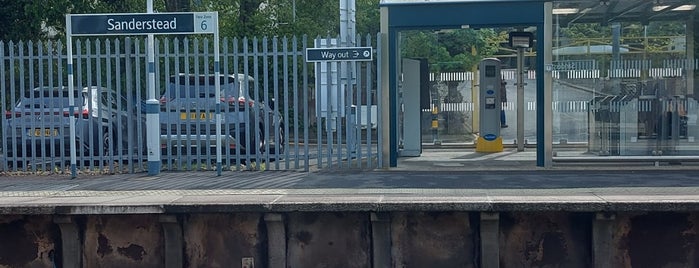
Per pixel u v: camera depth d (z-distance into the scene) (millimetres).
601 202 8383
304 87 12594
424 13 12445
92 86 13070
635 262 9008
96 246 9305
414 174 11711
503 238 9086
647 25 12953
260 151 12867
